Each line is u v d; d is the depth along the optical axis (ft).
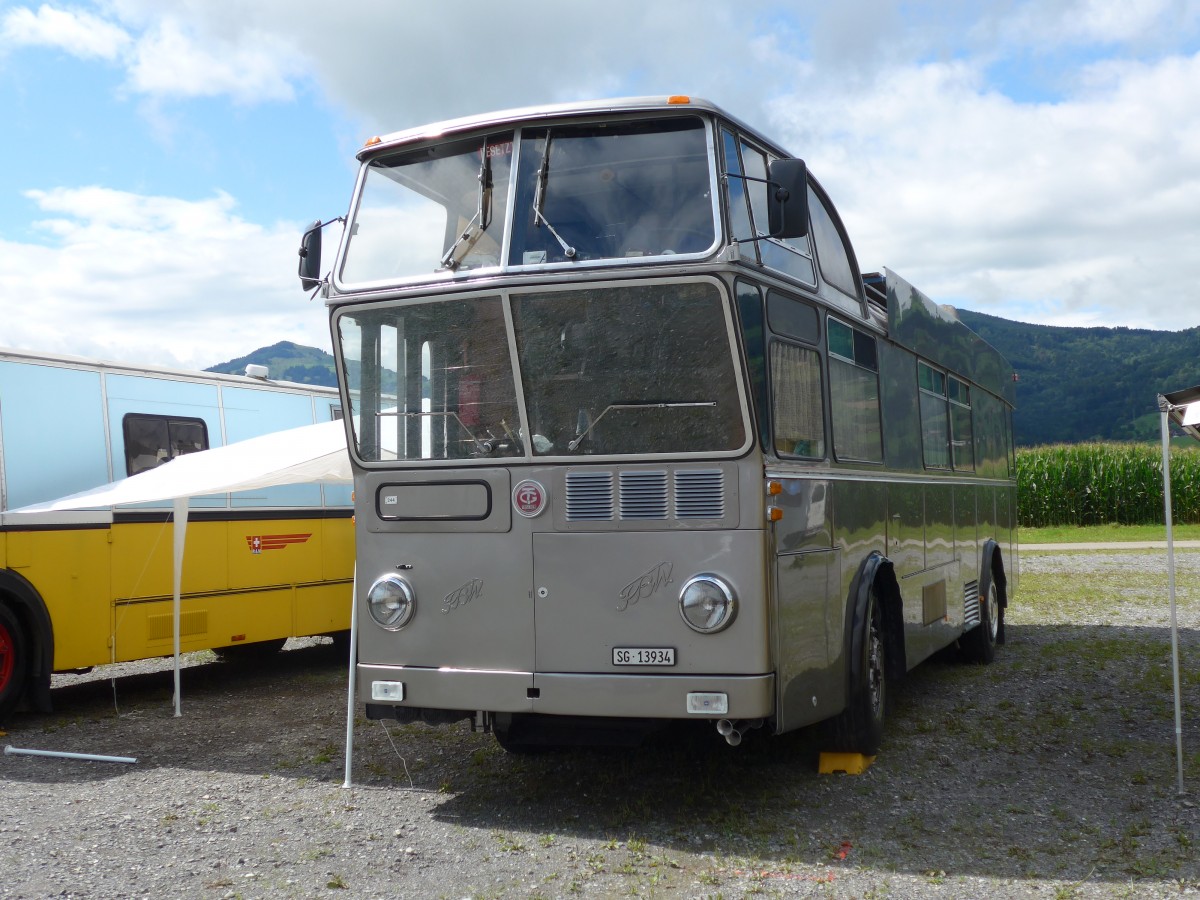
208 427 36.32
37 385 30.60
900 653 23.79
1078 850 16.71
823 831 17.85
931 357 29.99
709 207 17.80
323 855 17.06
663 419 18.10
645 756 22.97
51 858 17.11
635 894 15.14
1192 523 103.14
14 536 28.43
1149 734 24.12
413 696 19.33
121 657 31.17
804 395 20.11
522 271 18.34
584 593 18.38
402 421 19.58
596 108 18.52
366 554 19.84
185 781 22.17
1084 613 46.44
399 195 19.90
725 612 17.63
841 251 23.75
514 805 19.79
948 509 30.94
